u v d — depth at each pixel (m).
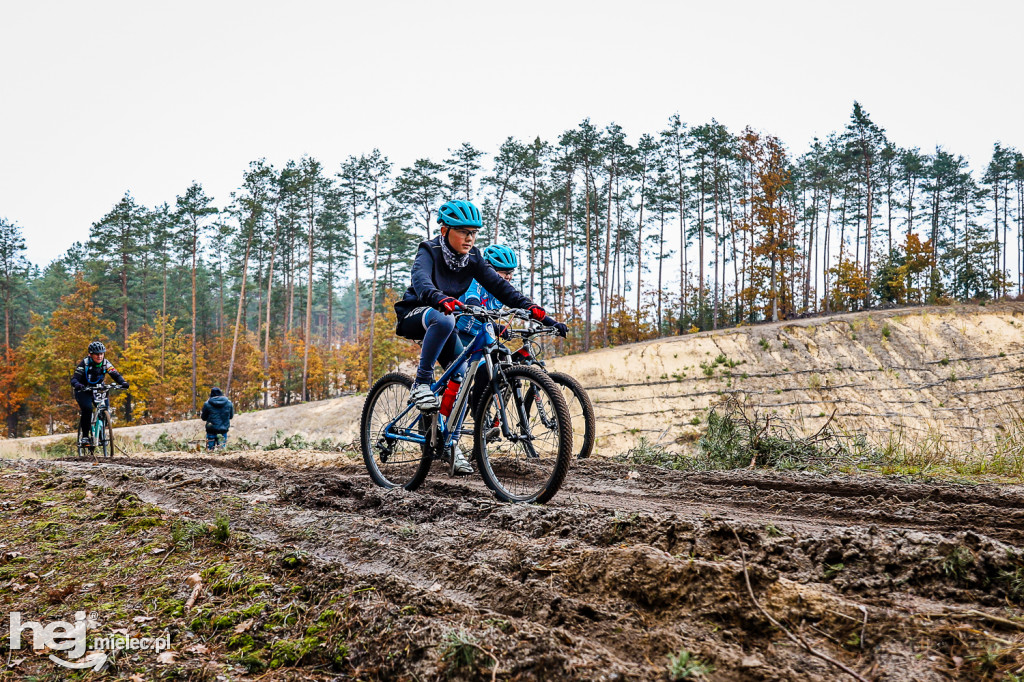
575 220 68.12
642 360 34.97
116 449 11.26
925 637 2.07
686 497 5.03
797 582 2.50
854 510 4.23
